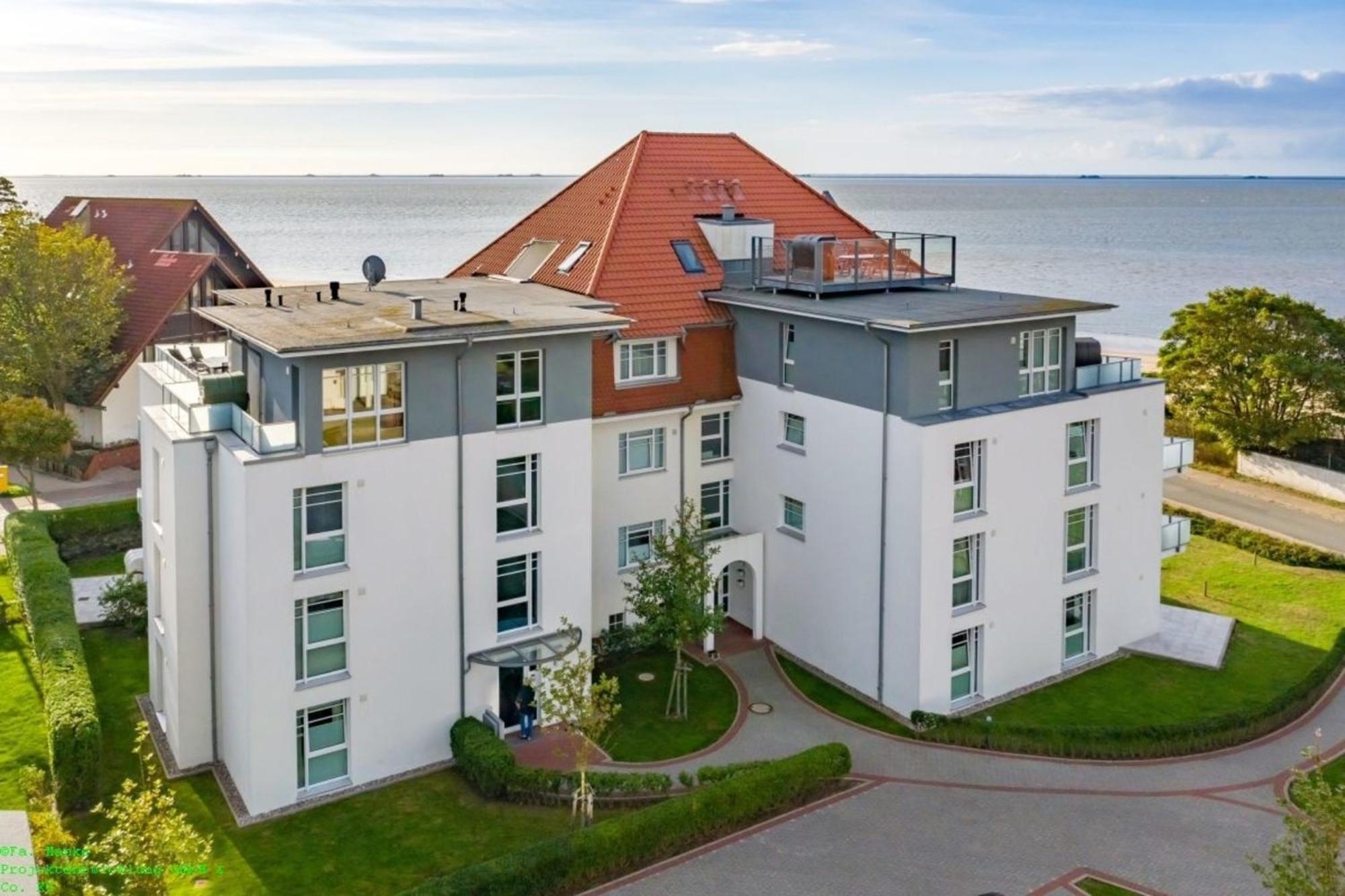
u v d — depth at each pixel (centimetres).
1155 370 6247
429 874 2359
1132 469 3475
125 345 5441
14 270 5081
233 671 2620
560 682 2570
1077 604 3444
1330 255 19550
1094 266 17425
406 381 2633
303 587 2556
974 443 3083
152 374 3150
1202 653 3531
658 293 3538
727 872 2400
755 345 3475
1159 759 2931
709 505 3619
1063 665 3409
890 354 3003
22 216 5288
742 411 3553
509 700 2984
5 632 3547
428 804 2636
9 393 5225
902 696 3091
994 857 2467
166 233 5981
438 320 2741
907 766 2853
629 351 3394
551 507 2898
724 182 4134
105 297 5275
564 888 2319
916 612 3012
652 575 3073
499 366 2789
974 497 3109
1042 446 3216
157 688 3008
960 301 3312
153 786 2669
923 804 2680
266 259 17450
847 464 3189
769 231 3834
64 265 5162
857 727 3047
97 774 2586
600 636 3388
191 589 2698
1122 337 10550
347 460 2573
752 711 3125
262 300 3075
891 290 3512
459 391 2705
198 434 2670
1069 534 3372
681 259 3706
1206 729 2967
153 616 3028
